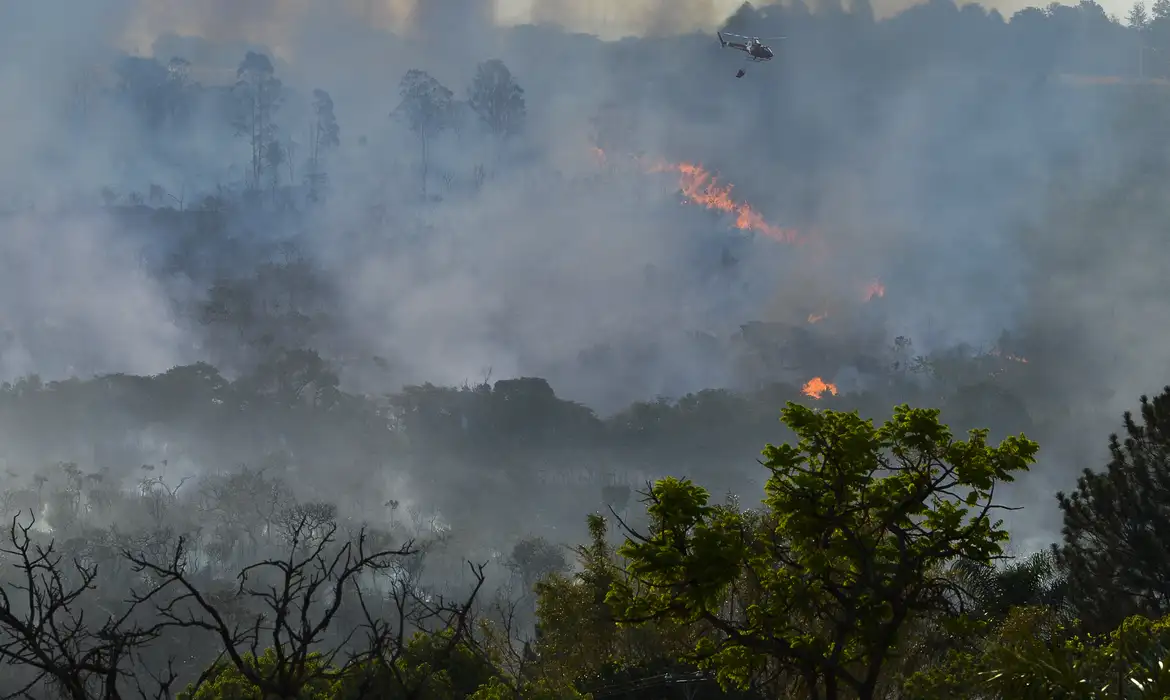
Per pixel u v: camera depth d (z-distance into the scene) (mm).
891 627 10703
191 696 16422
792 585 11203
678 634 16594
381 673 10422
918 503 11102
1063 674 10055
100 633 9609
